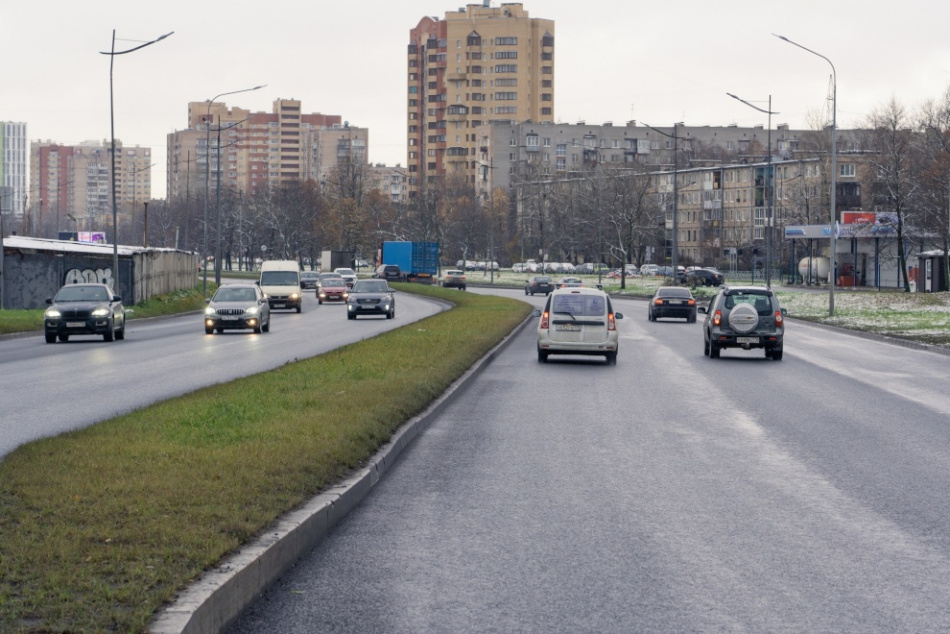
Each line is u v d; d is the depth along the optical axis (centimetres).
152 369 2819
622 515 1108
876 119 9675
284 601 798
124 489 1023
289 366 2528
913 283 10225
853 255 11138
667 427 1802
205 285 8412
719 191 17475
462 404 2130
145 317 6125
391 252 12812
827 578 867
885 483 1297
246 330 5022
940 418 1938
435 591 825
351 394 1902
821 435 1711
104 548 805
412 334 3922
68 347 3822
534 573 877
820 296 8862
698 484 1285
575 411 2023
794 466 1417
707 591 827
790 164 15875
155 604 678
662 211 17525
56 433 1597
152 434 1403
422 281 12762
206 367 2881
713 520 1084
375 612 771
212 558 786
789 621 754
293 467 1176
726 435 1706
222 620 727
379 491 1240
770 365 3184
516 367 3041
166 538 839
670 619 757
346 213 16975
